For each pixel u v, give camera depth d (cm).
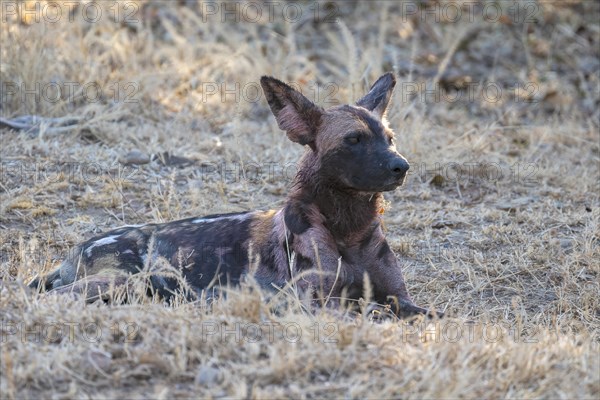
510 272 2100
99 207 2353
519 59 3888
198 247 1811
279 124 1784
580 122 3334
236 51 3306
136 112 2969
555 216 2408
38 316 1497
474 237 2286
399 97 2842
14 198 2316
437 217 2408
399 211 2450
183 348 1396
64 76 2978
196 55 3438
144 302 1650
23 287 1585
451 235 2309
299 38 3844
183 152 2658
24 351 1394
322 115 1761
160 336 1448
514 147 3003
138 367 1373
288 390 1323
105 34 3288
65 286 1736
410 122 2970
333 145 1730
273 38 3766
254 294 1538
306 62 3272
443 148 2758
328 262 1714
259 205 2395
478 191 2617
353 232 1756
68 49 3070
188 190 2453
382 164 1705
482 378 1399
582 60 3862
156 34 3644
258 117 3170
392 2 4153
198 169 2591
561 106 3484
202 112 3073
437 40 3975
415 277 2058
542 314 1873
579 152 2994
